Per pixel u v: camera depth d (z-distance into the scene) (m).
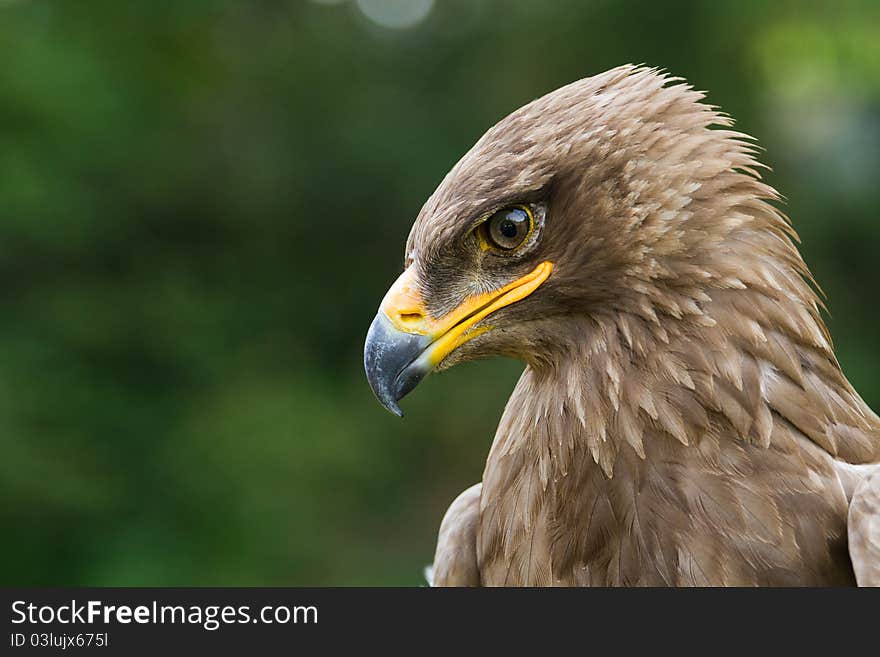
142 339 14.42
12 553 12.46
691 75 16.45
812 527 3.65
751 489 3.68
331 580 13.52
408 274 4.16
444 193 4.09
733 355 3.72
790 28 16.27
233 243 16.83
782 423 3.73
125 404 13.81
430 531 14.49
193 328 14.87
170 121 15.91
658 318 3.79
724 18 15.96
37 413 13.02
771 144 16.78
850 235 16.73
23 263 14.48
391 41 18.05
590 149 3.86
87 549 12.77
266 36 18.19
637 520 3.77
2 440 12.45
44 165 13.88
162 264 15.64
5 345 13.55
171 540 13.05
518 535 4.11
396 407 4.09
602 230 3.85
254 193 16.92
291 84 17.56
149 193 15.48
